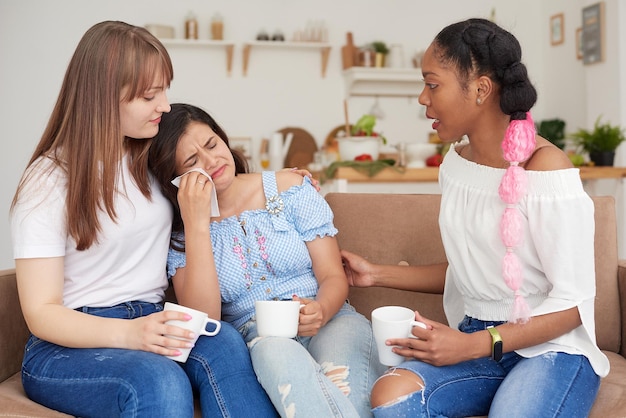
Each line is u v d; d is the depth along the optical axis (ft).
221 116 16.99
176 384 4.07
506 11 18.52
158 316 4.37
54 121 4.82
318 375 4.39
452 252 5.07
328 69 17.52
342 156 12.82
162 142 5.21
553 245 4.41
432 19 17.98
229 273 5.44
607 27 15.51
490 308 4.94
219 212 5.65
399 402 4.21
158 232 5.16
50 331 4.44
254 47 17.02
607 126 14.06
